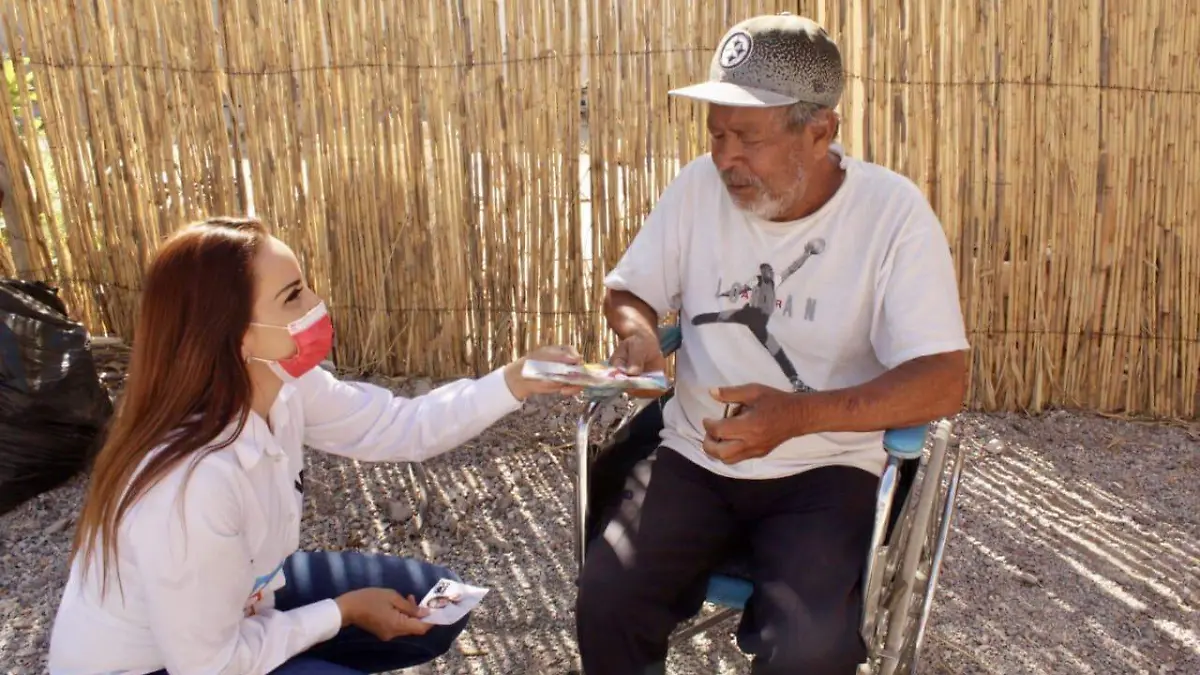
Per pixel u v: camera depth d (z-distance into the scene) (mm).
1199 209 4066
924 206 2424
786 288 2488
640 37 4039
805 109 2330
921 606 2580
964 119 4043
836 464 2467
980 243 4168
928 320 2334
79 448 3793
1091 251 4164
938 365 2299
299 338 1940
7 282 3818
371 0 4125
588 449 2590
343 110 4262
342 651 2311
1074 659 2973
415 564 2438
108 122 4379
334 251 4453
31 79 4508
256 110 4289
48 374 3686
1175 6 3889
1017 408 4348
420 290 4473
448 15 4117
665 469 2557
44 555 3465
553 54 4109
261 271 1893
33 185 4508
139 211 4488
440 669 2977
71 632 1977
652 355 2508
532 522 3693
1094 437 4160
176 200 4453
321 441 2389
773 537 2357
